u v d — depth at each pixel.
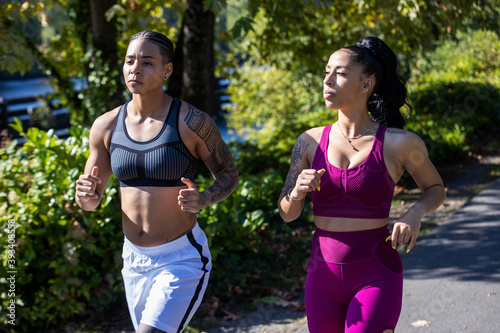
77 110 9.45
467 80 11.73
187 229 2.74
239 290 5.15
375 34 9.53
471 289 4.56
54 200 4.80
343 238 2.54
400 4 7.74
